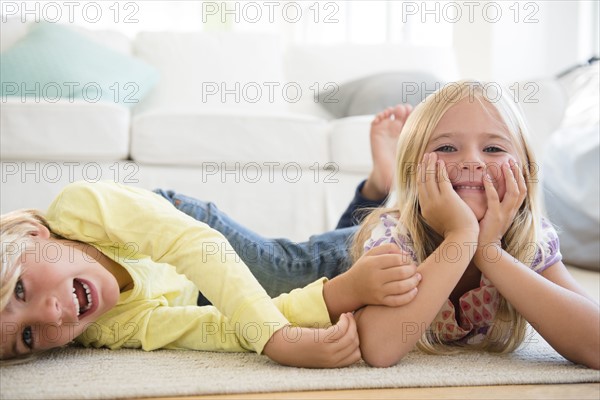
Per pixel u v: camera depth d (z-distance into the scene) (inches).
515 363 41.4
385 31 158.1
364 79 118.4
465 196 43.8
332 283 43.5
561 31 141.9
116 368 39.5
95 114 96.1
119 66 110.0
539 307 40.4
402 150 47.6
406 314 40.1
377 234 47.1
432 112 45.7
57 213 47.1
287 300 44.2
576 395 34.4
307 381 35.5
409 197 46.6
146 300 47.3
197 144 99.3
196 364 40.6
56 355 44.0
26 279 39.9
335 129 102.7
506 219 42.7
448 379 36.2
